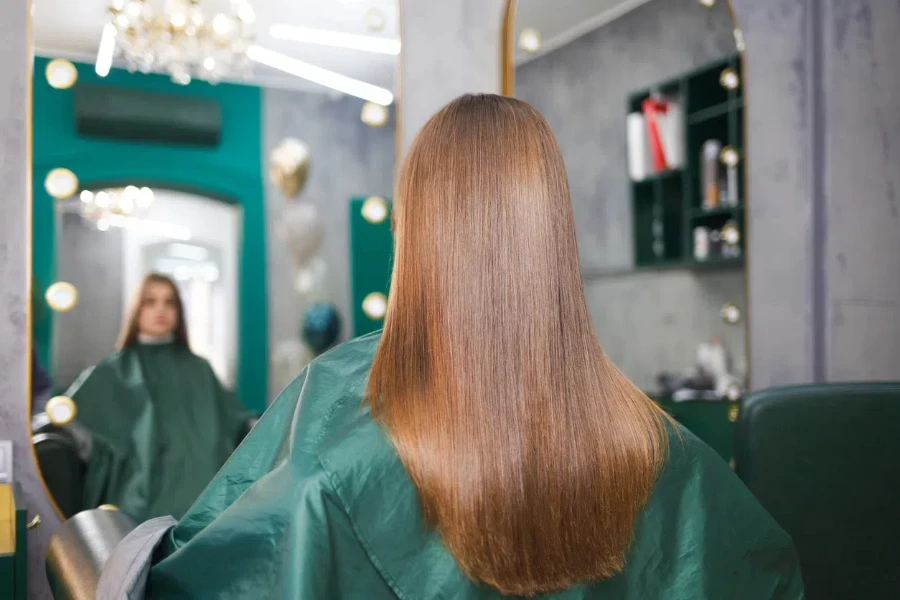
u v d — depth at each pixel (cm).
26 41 159
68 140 170
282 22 191
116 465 168
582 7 220
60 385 165
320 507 62
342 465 63
